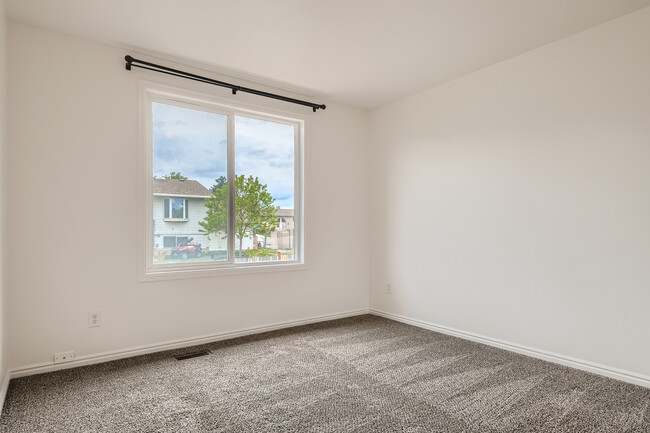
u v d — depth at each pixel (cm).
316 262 396
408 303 392
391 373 257
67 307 263
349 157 425
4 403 211
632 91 242
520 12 240
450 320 350
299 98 385
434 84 362
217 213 339
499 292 312
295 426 189
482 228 325
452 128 351
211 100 328
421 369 264
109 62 281
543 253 285
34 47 254
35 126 254
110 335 279
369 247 437
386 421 194
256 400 217
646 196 236
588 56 262
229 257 346
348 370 262
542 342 284
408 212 392
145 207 295
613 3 230
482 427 189
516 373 256
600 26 256
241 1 227
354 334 351
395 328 372
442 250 359
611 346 249
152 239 305
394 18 246
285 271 373
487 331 321
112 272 280
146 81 296
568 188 271
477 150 330
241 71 330
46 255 256
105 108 279
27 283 250
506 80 309
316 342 326
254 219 364
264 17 245
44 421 192
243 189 356
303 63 315
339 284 415
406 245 394
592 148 259
